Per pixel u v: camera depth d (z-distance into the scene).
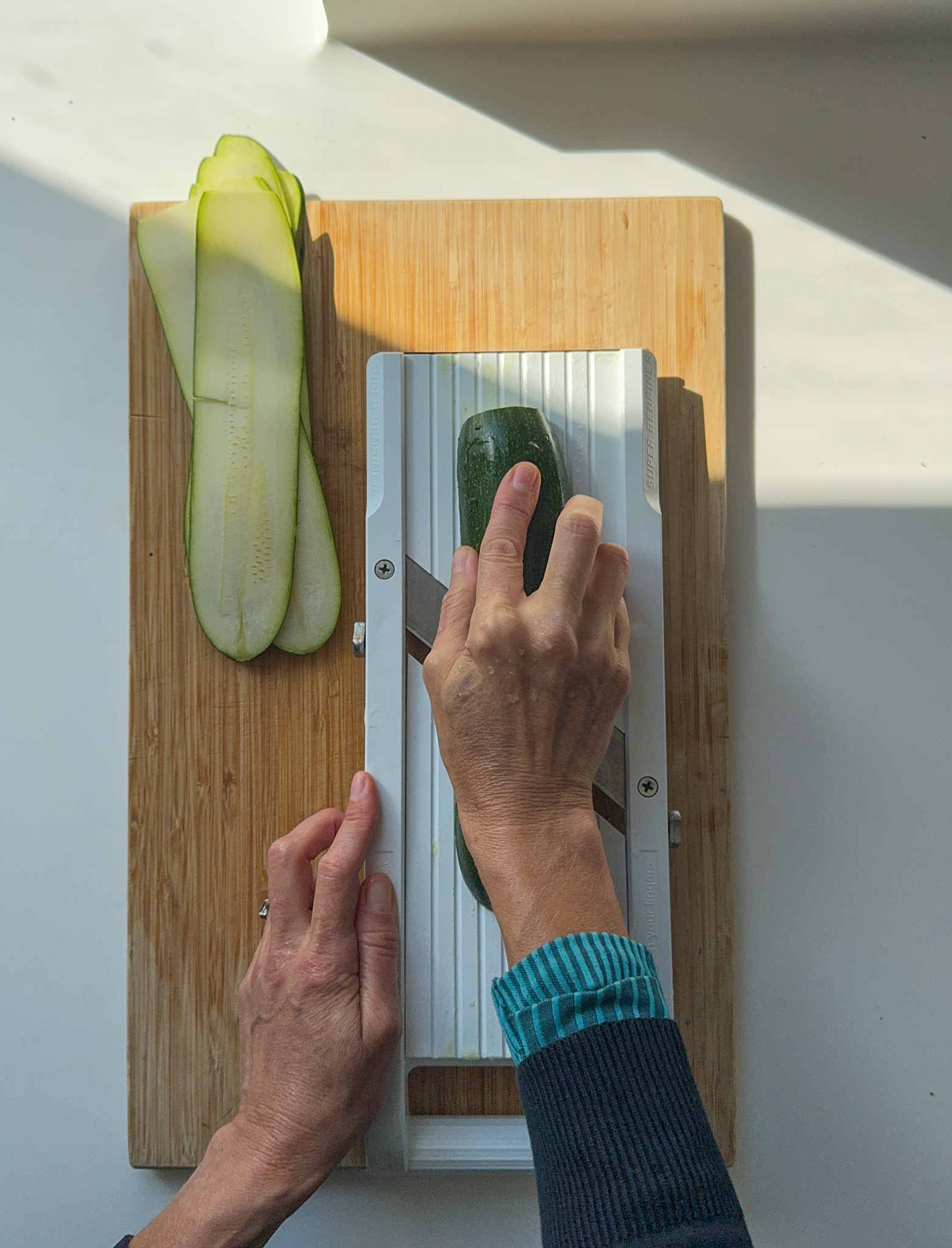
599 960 0.40
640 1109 0.36
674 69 0.74
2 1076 0.71
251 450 0.69
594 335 0.72
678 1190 0.34
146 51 0.75
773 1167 0.69
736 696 0.72
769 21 0.73
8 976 0.71
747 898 0.71
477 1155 0.62
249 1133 0.57
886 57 0.74
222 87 0.75
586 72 0.74
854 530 0.73
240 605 0.69
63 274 0.74
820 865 0.71
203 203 0.70
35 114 0.75
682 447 0.71
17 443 0.74
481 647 0.46
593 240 0.72
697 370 0.71
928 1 0.71
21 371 0.74
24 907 0.72
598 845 0.46
